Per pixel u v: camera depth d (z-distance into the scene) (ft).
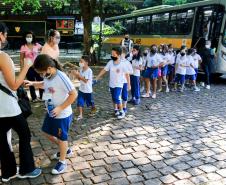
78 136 18.85
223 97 31.99
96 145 17.51
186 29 46.29
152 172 14.48
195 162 15.72
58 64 13.14
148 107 26.43
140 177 13.97
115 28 73.15
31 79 24.06
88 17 57.88
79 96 22.13
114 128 20.49
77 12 102.27
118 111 22.97
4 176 13.11
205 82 42.37
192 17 45.01
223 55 40.52
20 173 13.29
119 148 17.17
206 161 15.88
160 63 30.35
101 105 26.66
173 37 49.03
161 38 52.44
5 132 12.44
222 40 40.45
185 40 46.21
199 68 40.52
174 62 36.63
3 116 11.87
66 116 13.48
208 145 18.10
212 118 23.73
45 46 19.89
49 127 13.79
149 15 57.16
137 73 26.78
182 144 18.12
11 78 11.38
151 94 32.07
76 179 13.61
